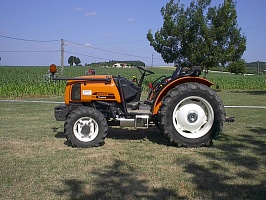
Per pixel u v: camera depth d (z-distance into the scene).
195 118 5.89
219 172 4.53
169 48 27.83
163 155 5.36
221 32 26.44
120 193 3.80
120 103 6.18
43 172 4.50
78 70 52.91
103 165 4.82
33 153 5.45
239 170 4.61
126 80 6.30
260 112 11.04
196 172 4.52
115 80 6.20
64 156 5.27
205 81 6.11
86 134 5.84
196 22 26.47
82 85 6.19
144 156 5.29
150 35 28.30
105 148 5.81
